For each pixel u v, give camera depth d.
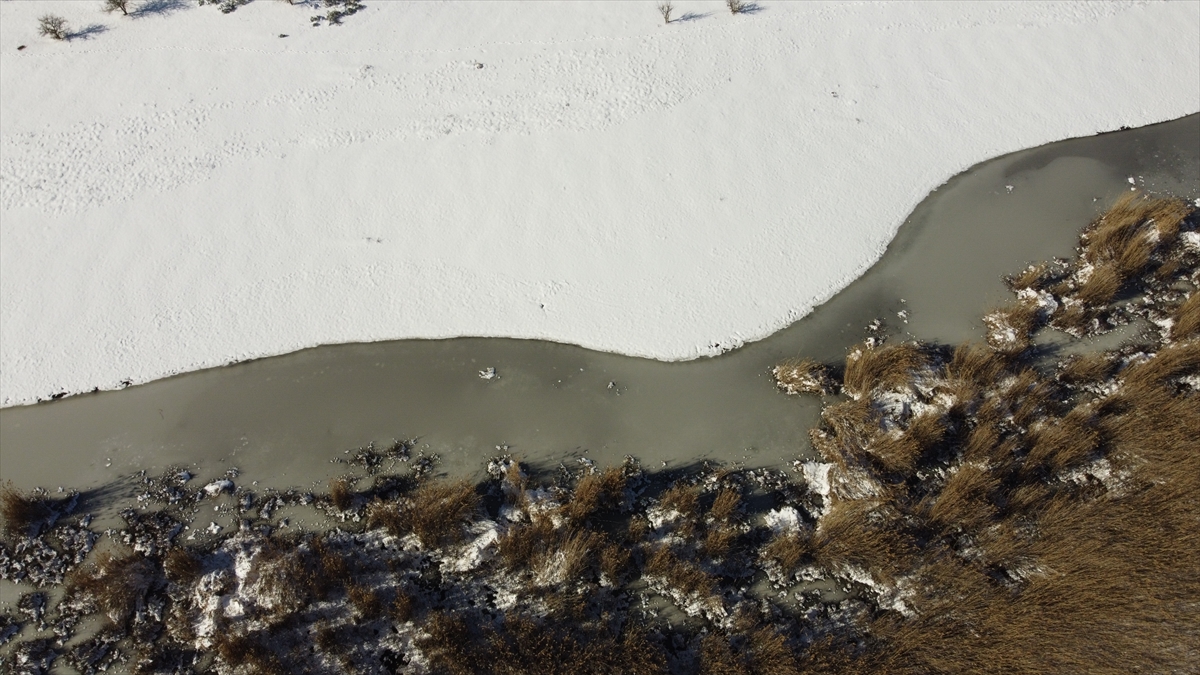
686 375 17.25
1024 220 19.66
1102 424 15.59
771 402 16.83
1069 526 14.42
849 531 14.48
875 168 20.64
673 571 14.34
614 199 20.00
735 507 15.32
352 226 19.59
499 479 15.90
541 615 14.23
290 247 19.28
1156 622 13.41
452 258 19.08
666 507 15.25
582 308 18.27
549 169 20.53
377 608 14.16
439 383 17.22
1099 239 18.59
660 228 19.52
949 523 14.65
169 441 16.50
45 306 18.41
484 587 14.59
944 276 18.72
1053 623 13.46
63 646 14.12
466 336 17.92
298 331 18.02
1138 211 18.86
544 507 15.34
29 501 15.21
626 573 14.70
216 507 15.59
